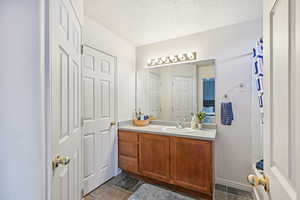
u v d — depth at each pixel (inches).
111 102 92.3
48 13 28.2
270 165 25.3
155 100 108.7
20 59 27.0
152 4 65.7
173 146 78.5
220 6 66.9
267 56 26.5
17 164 27.2
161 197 74.0
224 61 85.3
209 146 69.7
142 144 88.1
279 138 21.8
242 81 80.8
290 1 18.1
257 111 77.0
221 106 85.0
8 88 27.4
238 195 75.2
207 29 88.4
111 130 92.0
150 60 109.0
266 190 26.8
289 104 18.6
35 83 26.6
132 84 111.5
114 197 73.9
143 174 87.5
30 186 26.9
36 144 26.7
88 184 76.2
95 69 81.0
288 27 18.7
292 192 17.7
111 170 91.4
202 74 93.0
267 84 26.5
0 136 27.7
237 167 81.7
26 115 26.9
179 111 101.0
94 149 80.1
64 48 37.3
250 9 69.2
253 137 77.9
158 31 91.0
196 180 72.6
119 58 98.3
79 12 50.9
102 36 84.7
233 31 83.0
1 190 27.8
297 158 16.1
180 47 98.9
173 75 102.6
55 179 31.9
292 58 17.8
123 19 77.7
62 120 36.3
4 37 27.3
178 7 67.6
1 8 27.3
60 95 34.9
